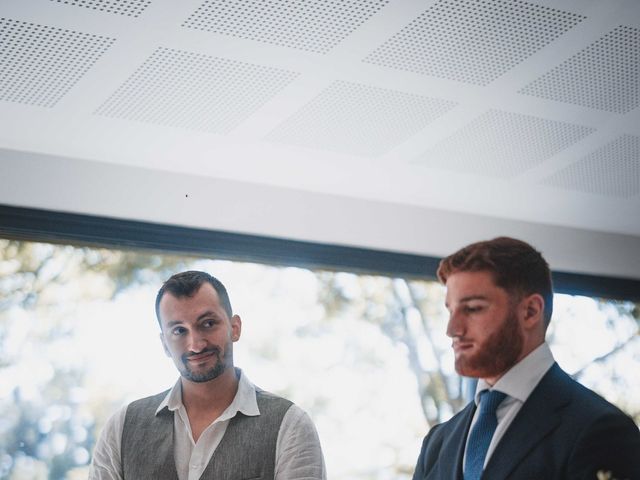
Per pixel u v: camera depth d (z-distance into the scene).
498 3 3.46
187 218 4.62
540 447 2.11
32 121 4.15
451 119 4.24
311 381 4.72
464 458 2.22
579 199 5.03
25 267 4.38
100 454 2.97
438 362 4.95
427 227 5.04
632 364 5.37
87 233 4.47
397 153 4.50
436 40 3.67
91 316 4.42
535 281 2.22
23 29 3.54
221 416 2.92
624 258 5.42
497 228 5.18
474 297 2.20
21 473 4.18
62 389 4.30
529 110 4.20
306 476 2.87
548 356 2.23
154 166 4.57
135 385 4.40
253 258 4.76
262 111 4.12
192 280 2.95
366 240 4.92
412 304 5.00
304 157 4.52
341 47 3.70
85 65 3.77
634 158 4.63
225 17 3.51
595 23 3.60
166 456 2.91
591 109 4.20
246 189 4.74
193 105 4.06
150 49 3.69
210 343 2.90
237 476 2.88
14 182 4.37
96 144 4.36
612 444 2.06
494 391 2.21
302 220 4.82
